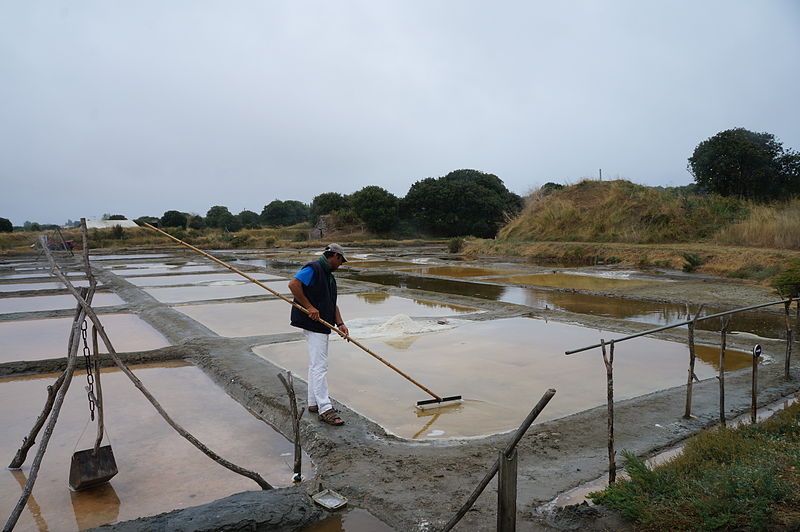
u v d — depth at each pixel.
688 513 2.94
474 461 4.00
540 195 31.17
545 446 4.24
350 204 50.25
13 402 5.81
